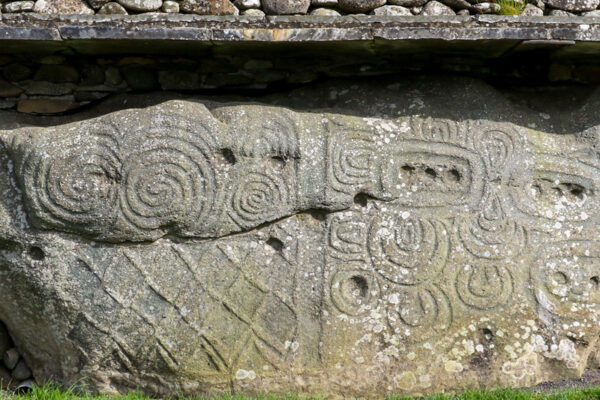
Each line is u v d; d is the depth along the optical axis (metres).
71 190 3.31
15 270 3.37
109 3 3.68
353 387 3.43
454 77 3.74
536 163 3.65
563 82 3.96
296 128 3.48
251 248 3.45
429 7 3.82
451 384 3.49
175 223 3.38
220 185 3.40
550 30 3.34
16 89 3.76
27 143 3.33
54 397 3.20
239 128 3.44
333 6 3.80
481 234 3.57
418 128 3.61
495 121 3.66
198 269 3.41
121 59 3.79
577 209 3.67
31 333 3.52
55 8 3.66
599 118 3.76
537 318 3.57
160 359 3.39
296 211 3.48
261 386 3.40
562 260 3.62
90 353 3.40
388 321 3.49
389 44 3.46
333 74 3.89
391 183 3.53
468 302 3.54
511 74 3.94
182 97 3.70
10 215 3.35
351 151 3.51
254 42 3.36
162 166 3.36
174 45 3.46
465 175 3.59
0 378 3.60
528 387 3.53
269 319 3.43
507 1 3.83
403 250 3.52
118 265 3.38
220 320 3.41
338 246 3.48
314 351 3.43
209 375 3.41
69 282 3.35
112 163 3.33
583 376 3.67
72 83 3.80
